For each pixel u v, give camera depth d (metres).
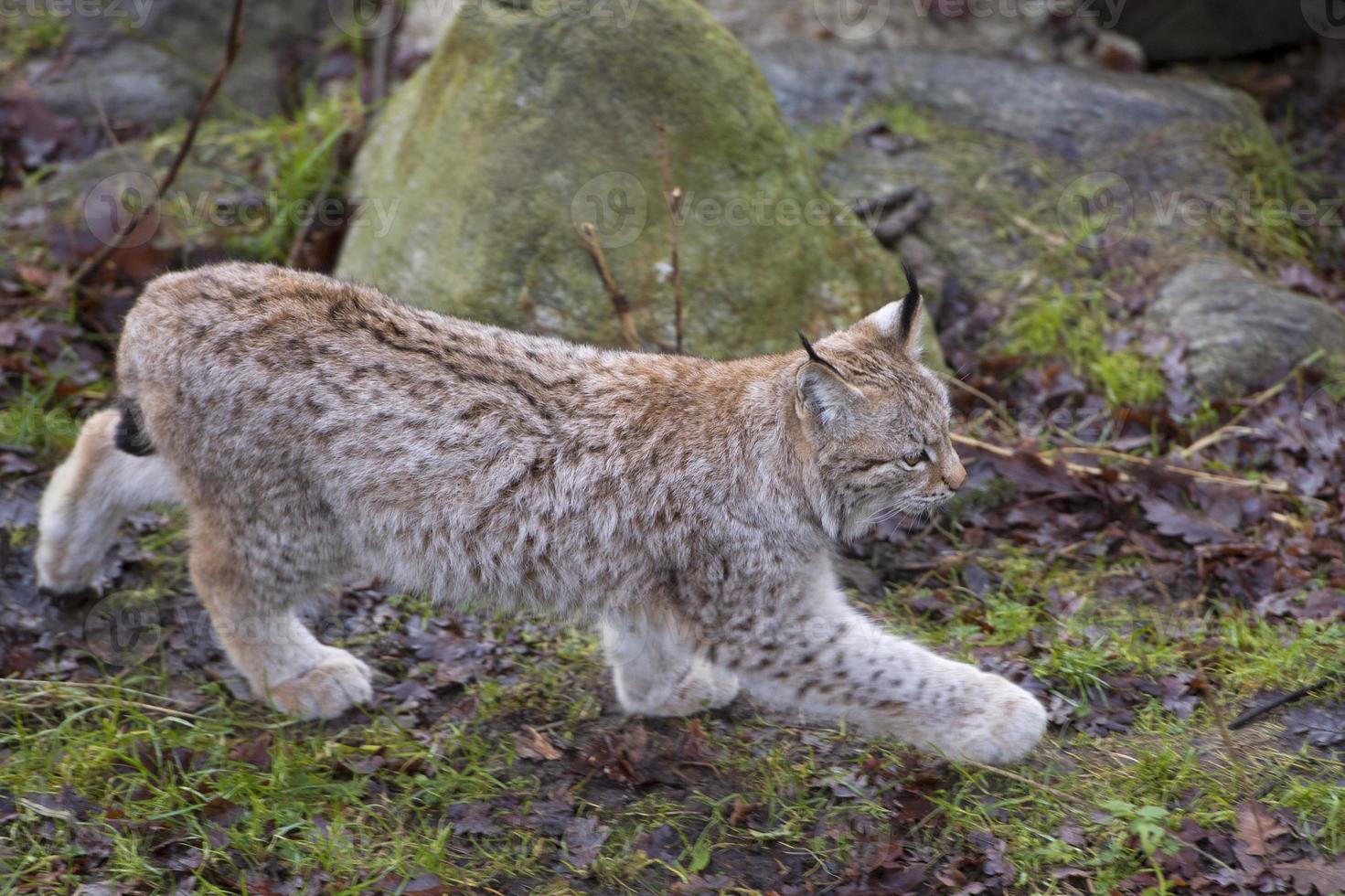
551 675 9.12
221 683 8.80
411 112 12.52
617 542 8.08
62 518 8.92
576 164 11.38
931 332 11.77
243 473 7.96
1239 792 7.68
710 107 11.66
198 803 7.76
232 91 14.77
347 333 8.02
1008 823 7.61
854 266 12.09
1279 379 11.96
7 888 7.01
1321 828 7.33
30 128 14.05
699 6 12.05
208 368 7.88
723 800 7.96
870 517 8.42
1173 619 9.49
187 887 7.14
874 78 15.36
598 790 8.07
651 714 8.73
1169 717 8.44
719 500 7.99
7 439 10.53
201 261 12.49
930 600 9.74
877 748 8.35
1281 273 13.38
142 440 8.41
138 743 8.14
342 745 8.28
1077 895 7.14
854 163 14.12
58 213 12.88
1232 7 16.69
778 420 8.04
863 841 7.57
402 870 7.33
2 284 11.98
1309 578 9.75
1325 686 8.48
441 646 9.29
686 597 8.12
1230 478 10.81
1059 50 16.55
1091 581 9.95
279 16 15.38
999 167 14.24
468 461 7.96
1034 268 13.22
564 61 11.49
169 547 9.96
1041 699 8.63
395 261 11.75
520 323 11.17
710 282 11.45
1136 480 10.75
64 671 8.78
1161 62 17.11
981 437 11.28
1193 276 12.95
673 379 8.32
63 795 7.66
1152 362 12.16
